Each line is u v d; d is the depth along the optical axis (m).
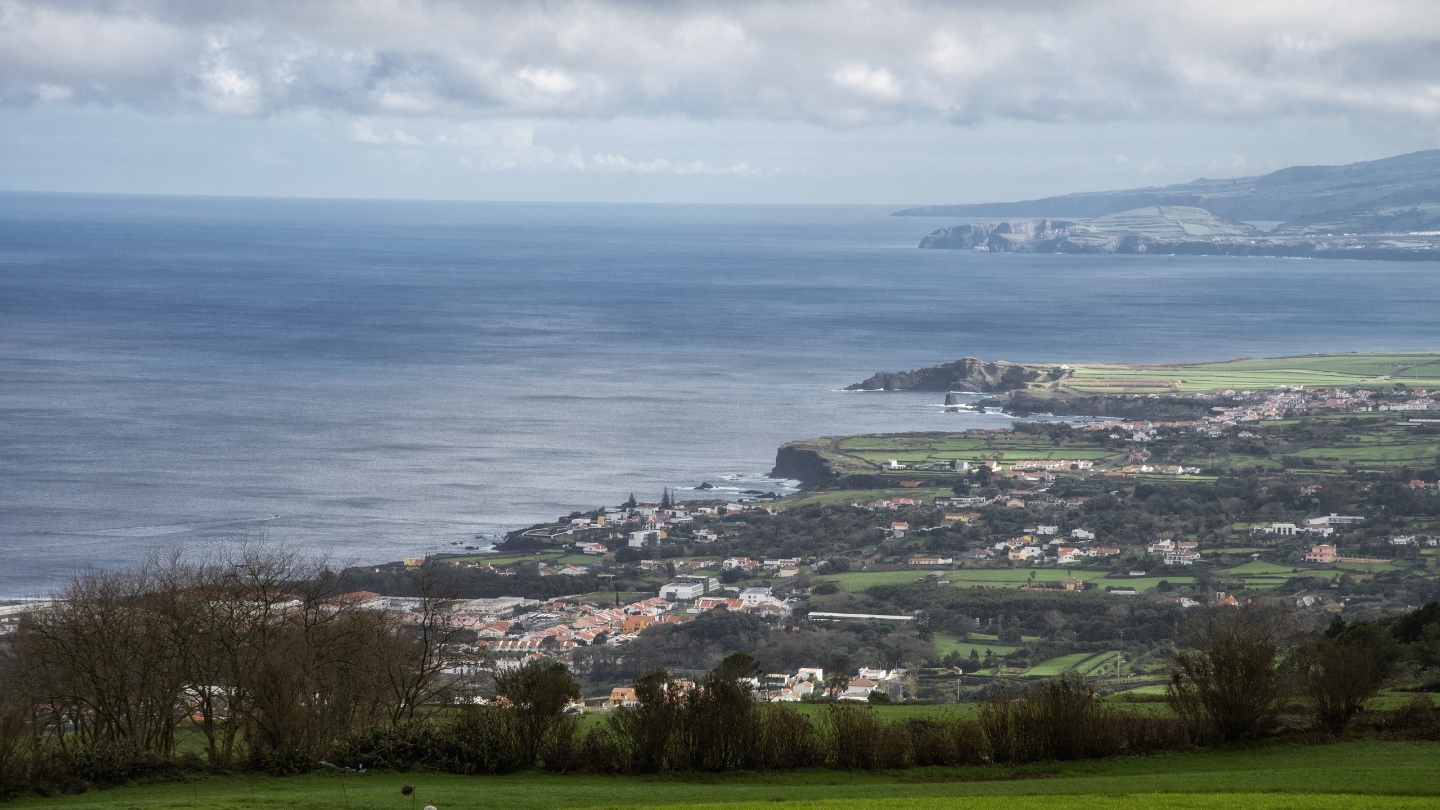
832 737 45.41
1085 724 46.00
